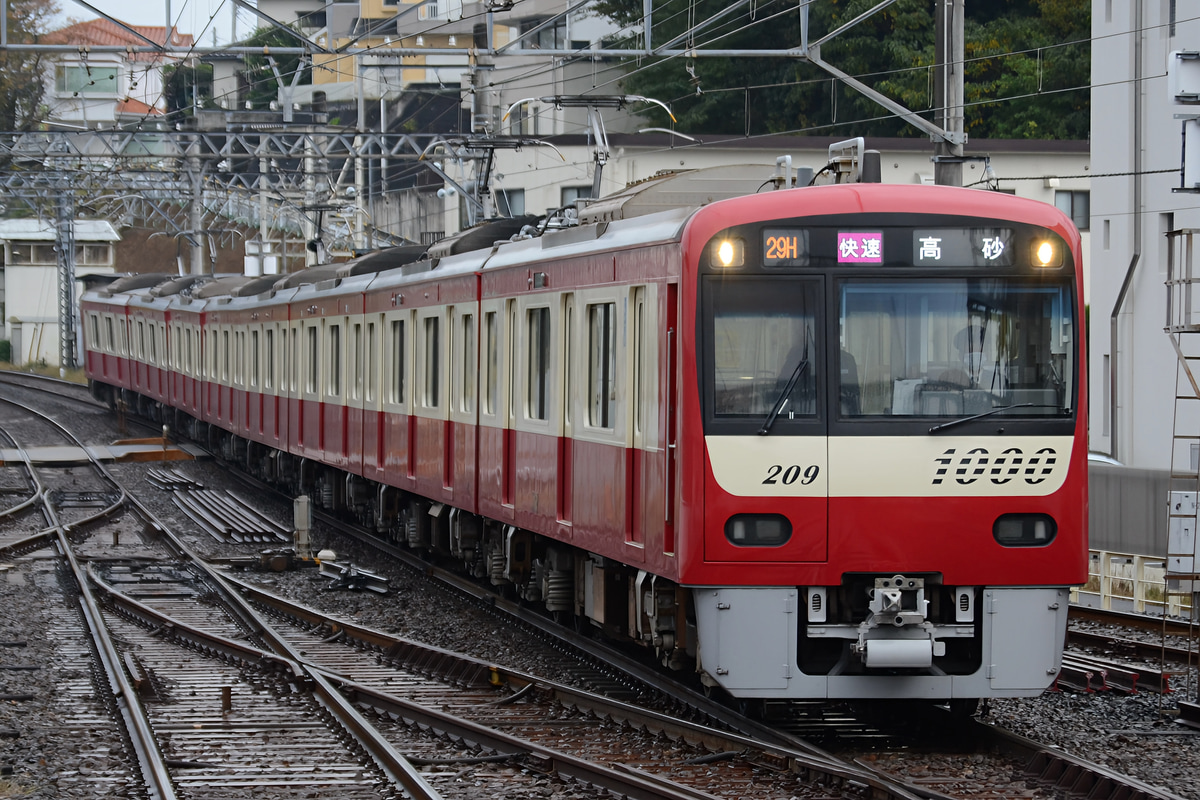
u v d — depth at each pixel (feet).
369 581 173.58
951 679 92.27
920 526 91.50
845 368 91.76
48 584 172.76
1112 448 291.38
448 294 157.79
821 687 91.76
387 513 197.77
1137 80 271.49
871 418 91.71
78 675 119.96
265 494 278.67
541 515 126.93
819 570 91.20
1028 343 92.99
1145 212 286.46
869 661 90.02
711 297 91.76
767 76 445.78
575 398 117.80
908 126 423.23
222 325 307.17
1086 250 400.06
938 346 92.38
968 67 436.76
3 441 359.66
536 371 129.29
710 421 91.25
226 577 179.52
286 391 246.47
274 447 256.11
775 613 91.35
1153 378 283.18
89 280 493.36
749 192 117.50
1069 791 80.79
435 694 113.70
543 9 497.46
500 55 194.90
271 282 286.46
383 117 378.73
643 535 101.76
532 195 417.69
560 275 121.39
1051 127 427.33
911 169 395.96
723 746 90.27
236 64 571.69
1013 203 93.71
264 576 185.26
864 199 92.48
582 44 490.08
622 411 106.01
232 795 82.38
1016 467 92.12
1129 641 134.31
